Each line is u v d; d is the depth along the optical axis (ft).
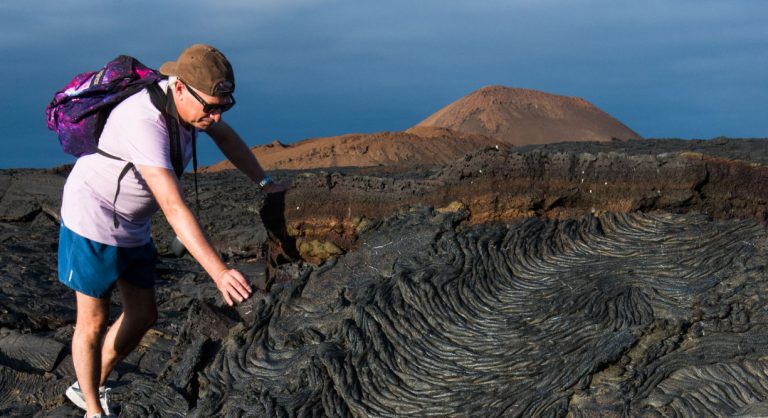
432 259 12.54
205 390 12.01
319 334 11.89
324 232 14.76
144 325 12.28
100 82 10.93
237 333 12.64
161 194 10.39
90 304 11.55
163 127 10.62
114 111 10.74
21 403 14.05
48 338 15.90
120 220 11.18
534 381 10.17
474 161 13.83
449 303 11.59
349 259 13.32
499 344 10.81
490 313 11.38
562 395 9.89
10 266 20.33
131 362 15.15
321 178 14.75
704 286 10.98
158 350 15.57
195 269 21.67
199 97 10.41
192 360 12.39
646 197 12.92
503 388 10.21
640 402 9.61
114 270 11.37
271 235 15.12
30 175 29.96
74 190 11.14
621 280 11.46
